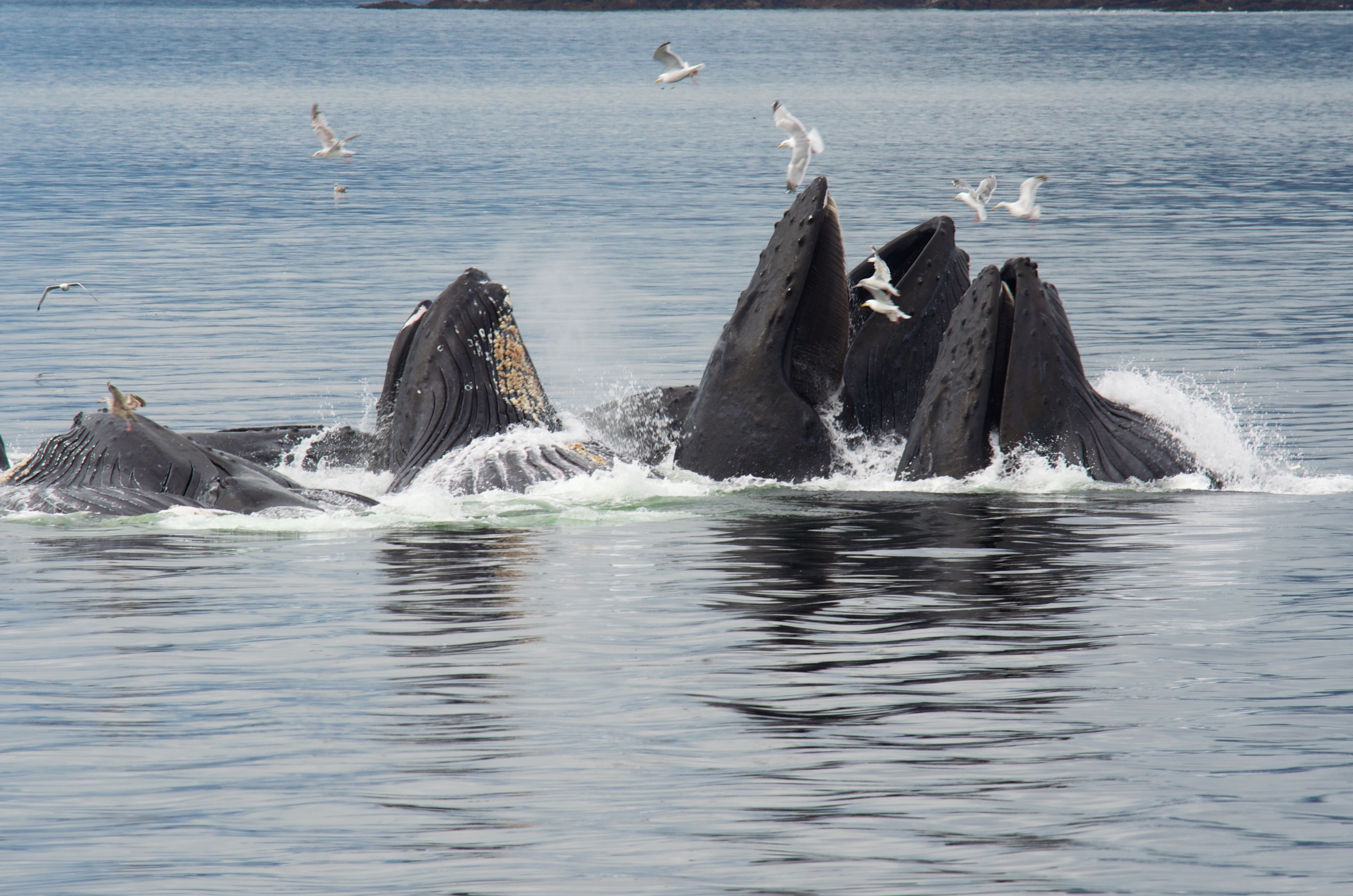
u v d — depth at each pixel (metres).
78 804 27.23
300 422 66.19
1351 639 35.84
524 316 94.88
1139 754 29.12
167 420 66.50
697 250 124.38
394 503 49.66
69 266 115.12
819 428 53.38
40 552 44.38
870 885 24.20
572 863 24.98
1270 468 55.75
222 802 27.30
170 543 45.41
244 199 167.12
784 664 34.34
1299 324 90.38
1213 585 40.50
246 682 33.34
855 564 42.81
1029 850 25.31
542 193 173.25
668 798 27.36
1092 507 49.00
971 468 51.69
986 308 52.00
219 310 96.25
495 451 51.78
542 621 37.69
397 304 98.88
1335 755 28.91
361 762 28.98
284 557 43.84
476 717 31.20
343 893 24.06
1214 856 25.05
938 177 191.00
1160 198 168.38
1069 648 35.34
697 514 49.00
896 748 29.55
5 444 60.34
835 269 53.38
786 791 27.62
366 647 35.66
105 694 32.66
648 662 34.56
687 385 57.81
